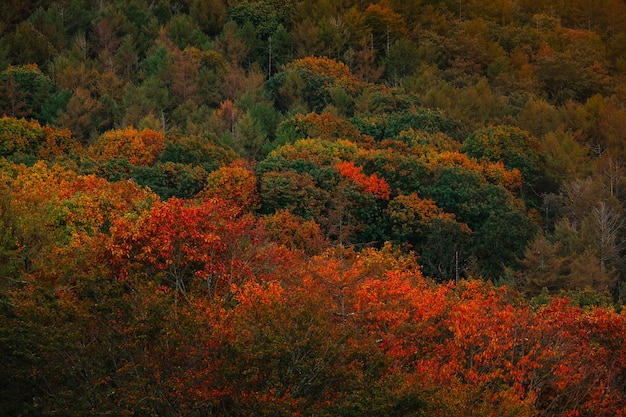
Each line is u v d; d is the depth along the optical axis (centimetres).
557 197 13812
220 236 5338
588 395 5144
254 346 3831
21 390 3919
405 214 11556
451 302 5550
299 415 3750
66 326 3862
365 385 3922
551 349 5144
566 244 11456
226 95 18812
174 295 4644
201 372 3803
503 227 10950
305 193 11344
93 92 17812
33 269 4741
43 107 16525
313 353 3922
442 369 4594
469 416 4234
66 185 7712
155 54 19550
